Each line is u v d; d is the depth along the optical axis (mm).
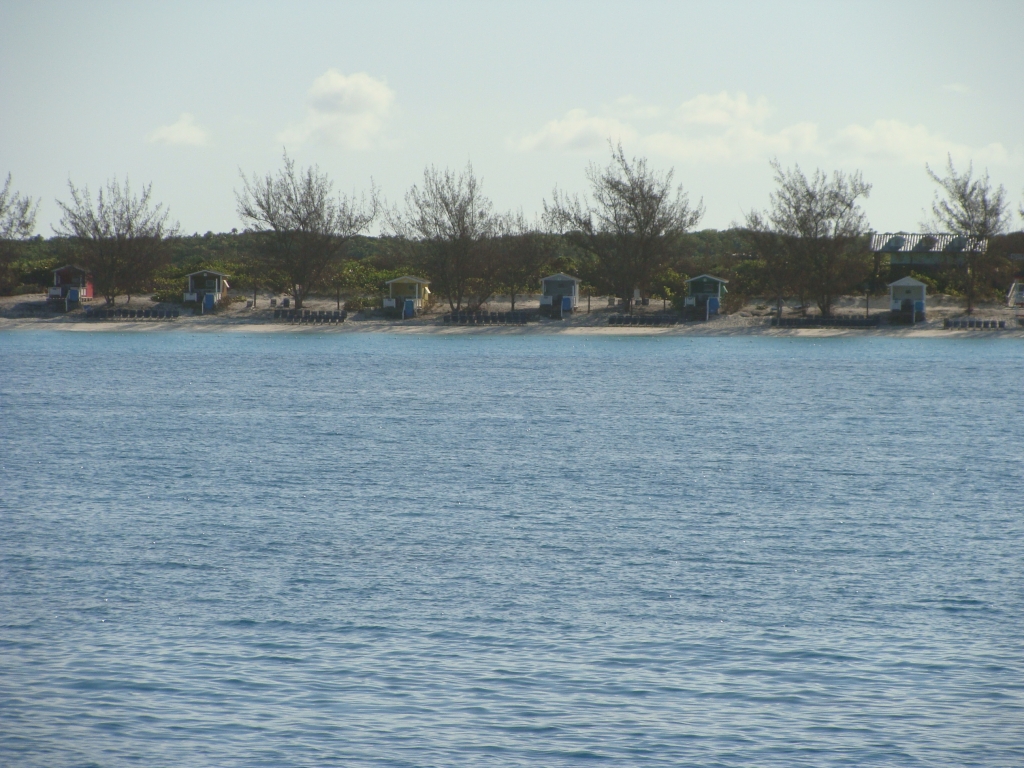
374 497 133500
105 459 161500
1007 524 118938
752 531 115250
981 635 82250
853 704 70500
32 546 106250
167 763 63094
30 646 79062
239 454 167500
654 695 71750
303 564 100562
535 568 99812
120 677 73812
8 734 66062
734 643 80625
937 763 63375
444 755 63969
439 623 84438
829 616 86250
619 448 177000
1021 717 68875
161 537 110562
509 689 72562
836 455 170125
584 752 64375
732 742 65688
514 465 158750
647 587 93875
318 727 67188
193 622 84250
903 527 117312
